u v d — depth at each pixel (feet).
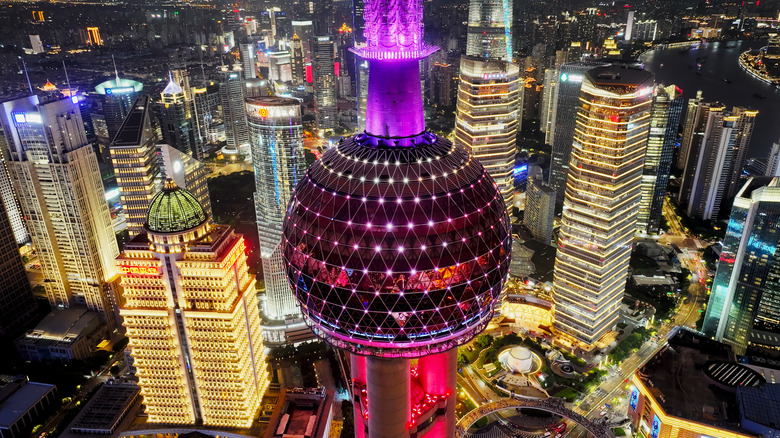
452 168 437.58
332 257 426.51
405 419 508.53
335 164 445.78
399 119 438.81
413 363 588.50
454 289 433.07
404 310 433.89
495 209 451.94
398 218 413.39
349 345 474.49
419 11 431.02
